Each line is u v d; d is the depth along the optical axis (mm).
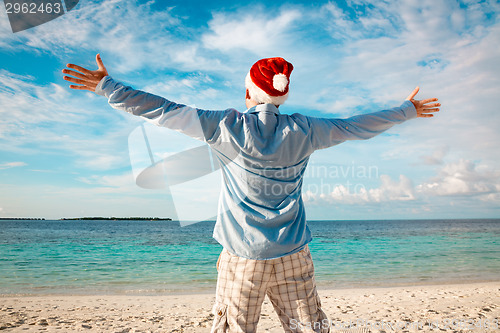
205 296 7426
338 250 21578
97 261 16828
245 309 1429
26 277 11320
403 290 7652
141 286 9398
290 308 1487
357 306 5793
